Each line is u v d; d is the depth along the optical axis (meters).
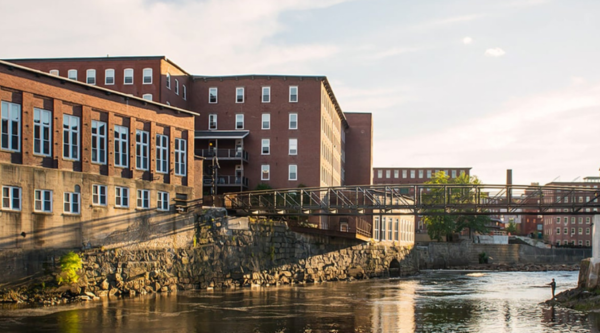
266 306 46.22
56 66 86.75
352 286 65.88
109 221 50.72
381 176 189.50
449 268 121.19
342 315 42.47
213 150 87.38
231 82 91.75
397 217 92.19
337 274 74.25
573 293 51.12
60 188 47.12
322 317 41.41
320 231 70.25
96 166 50.66
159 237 54.88
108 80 85.94
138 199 53.56
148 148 55.44
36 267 44.94
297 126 90.31
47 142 47.00
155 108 56.19
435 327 38.00
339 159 115.44
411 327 37.94
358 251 79.06
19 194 44.22
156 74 85.00
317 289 60.62
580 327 38.16
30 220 44.75
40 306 43.16
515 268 117.56
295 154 89.88
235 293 54.34
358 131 130.00
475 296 57.03
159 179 56.19
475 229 139.50
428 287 67.25
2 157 43.72
